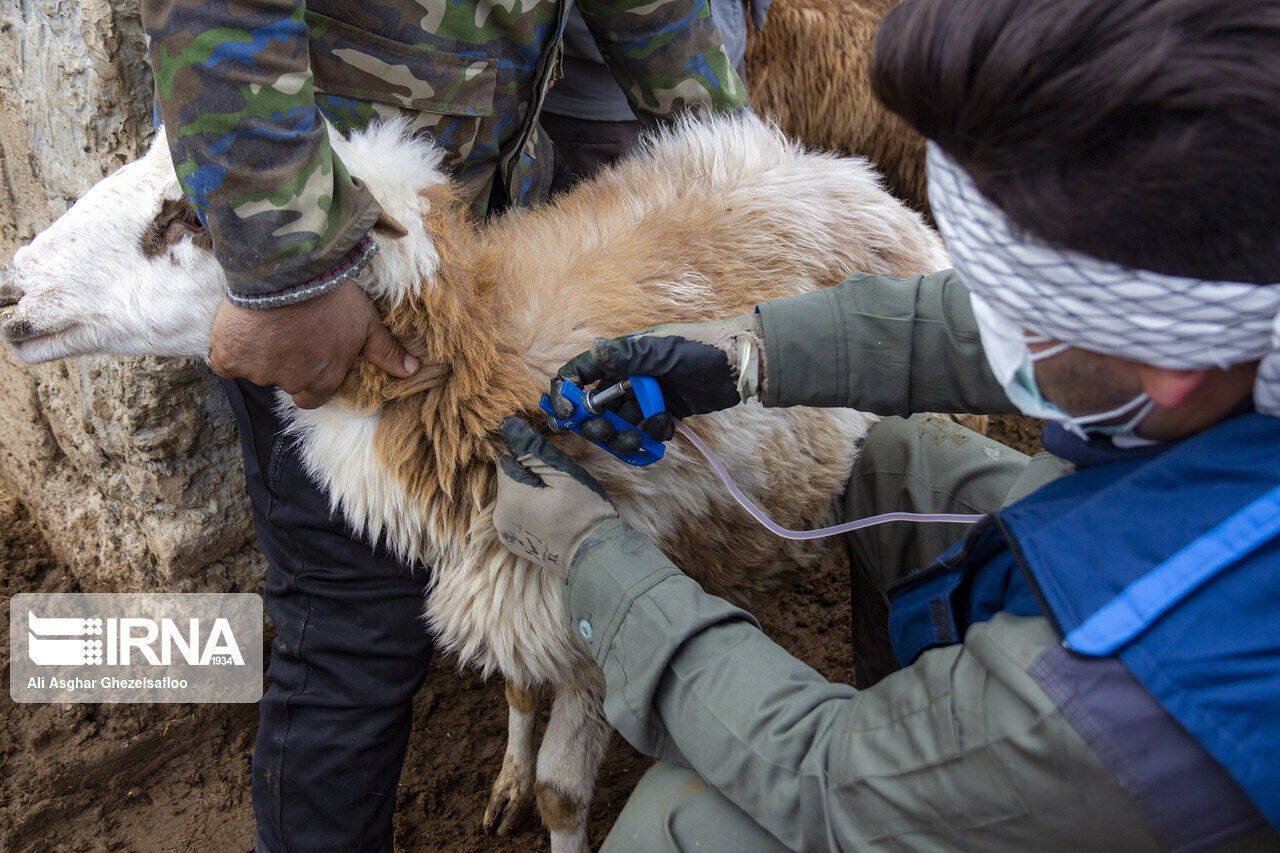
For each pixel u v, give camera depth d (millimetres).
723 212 1857
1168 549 895
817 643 2990
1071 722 902
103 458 2621
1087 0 750
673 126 2164
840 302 1494
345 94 1657
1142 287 803
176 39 1298
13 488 3188
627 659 1324
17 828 2383
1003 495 1755
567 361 1583
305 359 1464
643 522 1708
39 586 2910
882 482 1957
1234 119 722
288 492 1738
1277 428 881
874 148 4262
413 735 2695
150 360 2363
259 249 1350
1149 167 744
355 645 1738
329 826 1739
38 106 2291
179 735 2639
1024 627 991
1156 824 895
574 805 2111
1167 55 724
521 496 1476
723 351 1422
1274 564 845
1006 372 1004
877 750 1084
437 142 1785
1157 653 870
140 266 1592
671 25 2010
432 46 1679
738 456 1787
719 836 1320
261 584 2840
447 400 1608
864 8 4102
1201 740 843
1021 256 850
